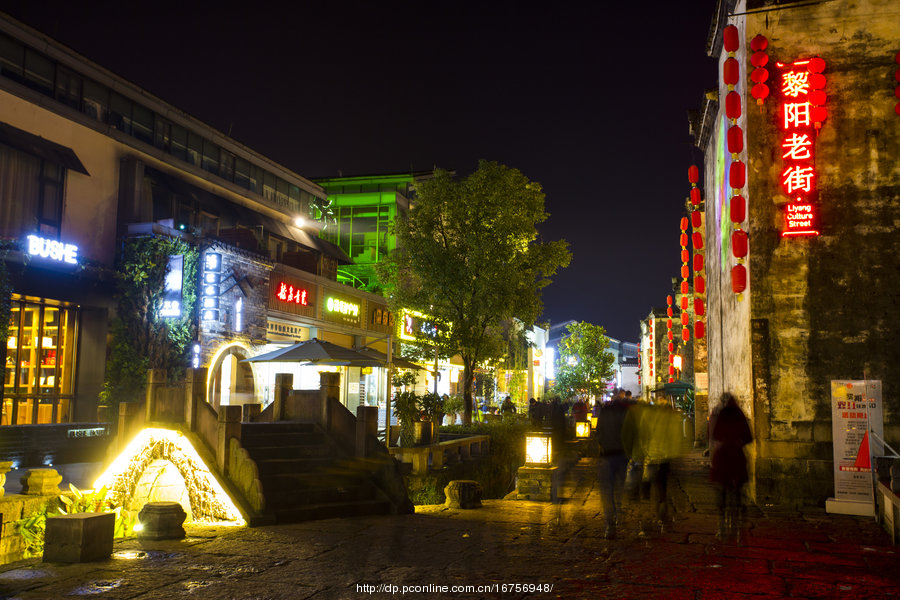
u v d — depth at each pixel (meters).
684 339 26.88
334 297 31.98
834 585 6.80
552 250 24.11
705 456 22.31
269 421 13.80
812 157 12.71
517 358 57.12
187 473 10.64
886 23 12.74
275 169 31.52
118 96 23.11
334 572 7.07
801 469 12.26
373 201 43.41
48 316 20.28
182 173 25.41
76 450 18.53
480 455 20.58
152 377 11.51
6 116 19.05
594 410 39.41
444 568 7.29
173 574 6.95
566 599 6.21
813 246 12.70
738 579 6.98
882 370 12.19
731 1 14.72
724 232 17.14
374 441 12.11
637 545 8.62
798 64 12.85
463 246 23.97
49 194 20.14
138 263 21.64
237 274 24.36
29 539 8.19
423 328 25.83
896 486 9.26
